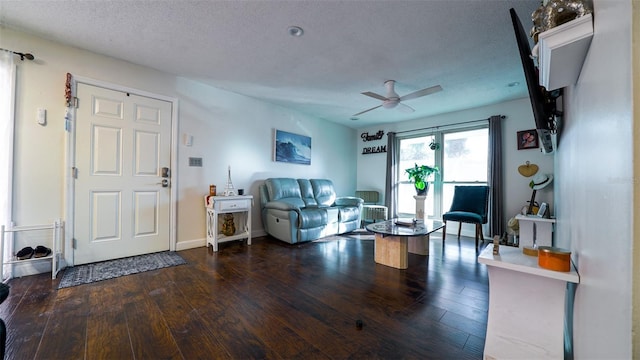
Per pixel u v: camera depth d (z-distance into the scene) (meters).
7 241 2.12
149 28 2.13
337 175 5.49
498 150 3.88
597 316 0.66
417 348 1.34
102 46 2.42
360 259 2.87
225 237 3.31
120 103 2.70
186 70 2.95
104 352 1.28
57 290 1.95
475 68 2.82
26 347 1.30
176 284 2.12
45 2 1.81
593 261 0.71
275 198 3.94
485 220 3.51
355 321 1.59
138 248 2.84
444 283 2.20
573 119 1.09
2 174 2.08
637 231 0.44
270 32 2.17
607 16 0.58
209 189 3.42
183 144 3.18
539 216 2.41
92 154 2.54
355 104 4.20
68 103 2.38
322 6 1.84
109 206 2.64
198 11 1.91
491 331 1.13
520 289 1.07
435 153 4.77
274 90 3.58
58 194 2.35
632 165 0.44
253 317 1.62
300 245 3.49
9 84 2.11
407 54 2.53
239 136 3.77
